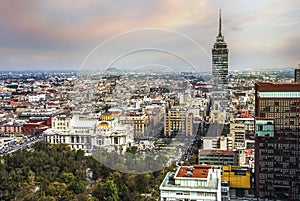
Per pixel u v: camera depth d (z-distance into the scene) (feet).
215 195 522.06
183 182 536.83
